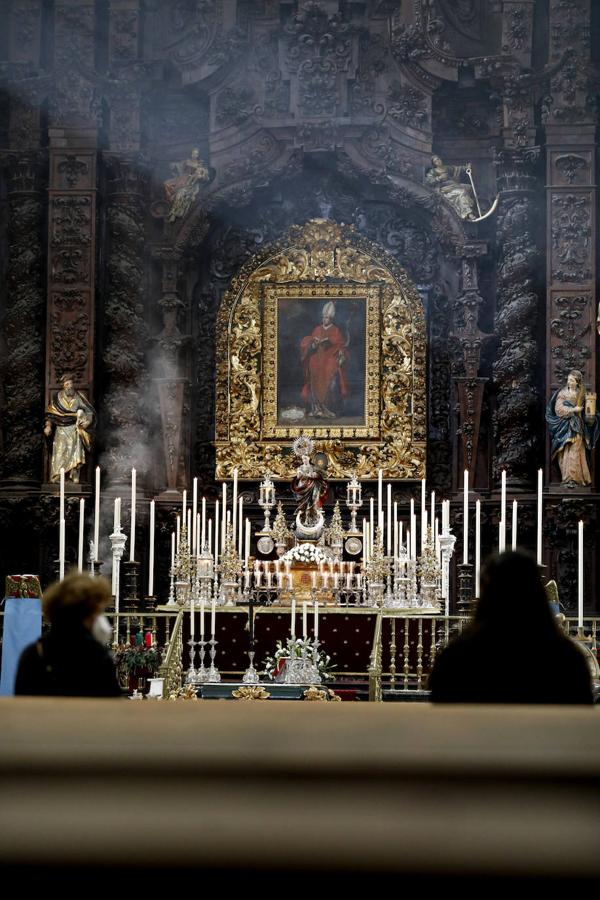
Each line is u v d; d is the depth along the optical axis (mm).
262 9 28656
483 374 27797
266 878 994
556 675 4398
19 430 27250
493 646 4465
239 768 1035
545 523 26594
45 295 27906
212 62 28469
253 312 28766
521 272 27203
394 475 28031
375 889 992
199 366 28828
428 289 28797
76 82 27906
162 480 27828
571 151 27469
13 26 28312
